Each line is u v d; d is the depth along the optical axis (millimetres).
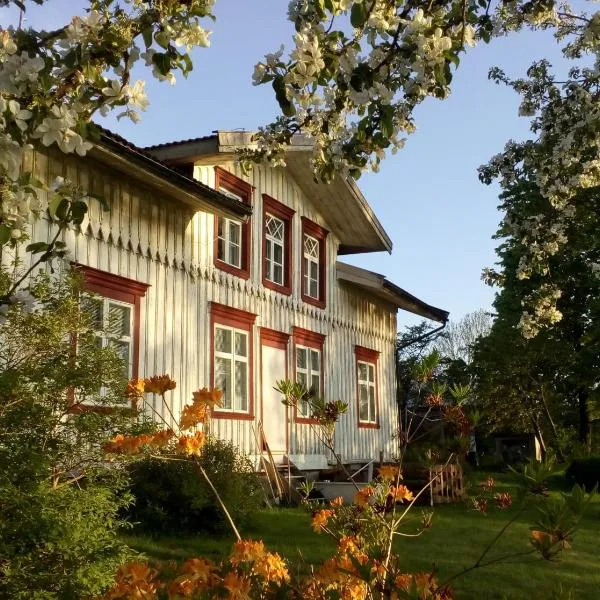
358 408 19969
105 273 11789
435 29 4539
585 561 9273
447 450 4246
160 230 13289
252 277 16047
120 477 6039
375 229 19203
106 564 5195
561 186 9680
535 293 12750
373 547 3025
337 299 19609
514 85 10453
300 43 4184
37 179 3803
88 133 3906
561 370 29031
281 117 5719
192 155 13781
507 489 14836
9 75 3400
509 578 8055
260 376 15969
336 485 15711
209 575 2816
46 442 5480
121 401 6156
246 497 10594
